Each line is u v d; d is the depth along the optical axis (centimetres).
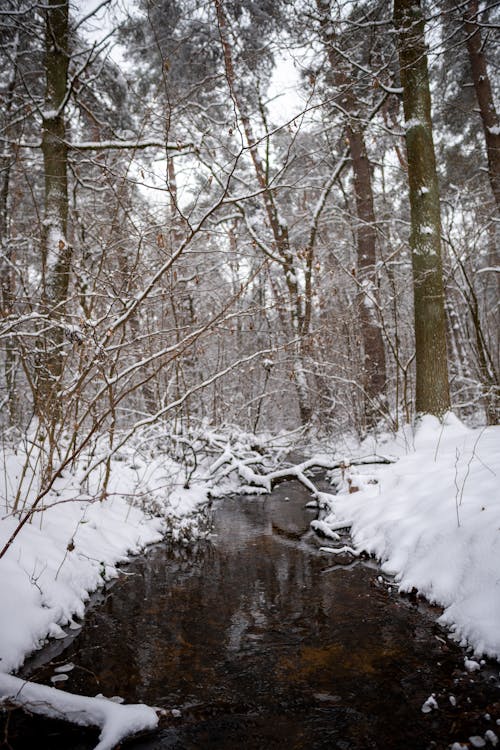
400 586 453
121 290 582
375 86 936
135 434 912
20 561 430
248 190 1364
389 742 267
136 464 848
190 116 950
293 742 272
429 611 407
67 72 948
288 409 1742
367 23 920
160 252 658
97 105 1162
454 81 1512
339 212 1484
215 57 1257
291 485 1021
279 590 490
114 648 383
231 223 1372
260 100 1275
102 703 286
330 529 645
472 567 398
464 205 1232
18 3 862
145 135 923
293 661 356
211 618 434
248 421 1290
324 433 1295
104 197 872
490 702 291
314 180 1507
